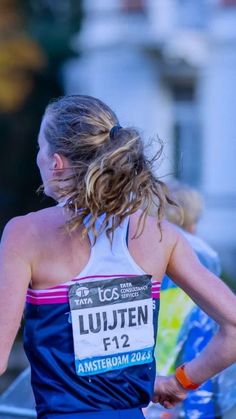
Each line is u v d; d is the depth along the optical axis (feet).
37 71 124.67
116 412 17.26
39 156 18.62
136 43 129.08
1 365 16.90
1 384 53.31
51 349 17.08
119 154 17.29
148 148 18.40
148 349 17.89
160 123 130.72
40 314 17.19
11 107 121.29
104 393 17.25
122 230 17.93
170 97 130.62
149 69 130.41
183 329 24.58
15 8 120.67
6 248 17.39
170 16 127.65
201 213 28.58
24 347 17.51
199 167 128.77
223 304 18.57
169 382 20.01
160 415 24.35
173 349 24.57
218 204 124.67
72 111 18.16
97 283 17.43
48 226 17.60
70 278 17.29
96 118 17.99
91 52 132.26
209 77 128.16
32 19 123.95
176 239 18.79
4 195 130.31
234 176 125.90
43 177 18.58
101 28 131.34
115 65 131.75
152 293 18.12
